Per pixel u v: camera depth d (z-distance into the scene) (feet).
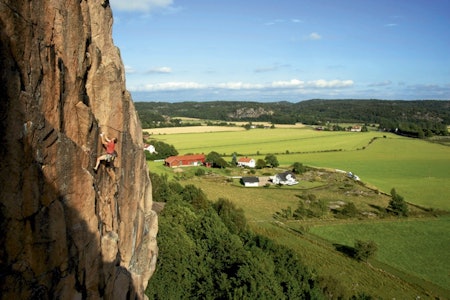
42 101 46.73
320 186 375.25
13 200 42.34
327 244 224.74
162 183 240.94
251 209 292.40
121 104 71.31
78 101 58.03
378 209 299.38
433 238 239.71
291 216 276.00
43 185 46.55
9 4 40.29
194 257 151.43
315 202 310.24
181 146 569.23
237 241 168.96
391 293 168.35
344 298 152.35
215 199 312.91
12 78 40.78
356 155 524.11
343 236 240.53
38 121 45.21
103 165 65.41
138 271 88.33
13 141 41.50
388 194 347.36
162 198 229.04
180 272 139.33
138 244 90.33
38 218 46.01
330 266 191.62
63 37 52.13
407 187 374.22
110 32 73.41
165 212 188.96
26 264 44.73
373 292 167.84
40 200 46.16
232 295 123.95
